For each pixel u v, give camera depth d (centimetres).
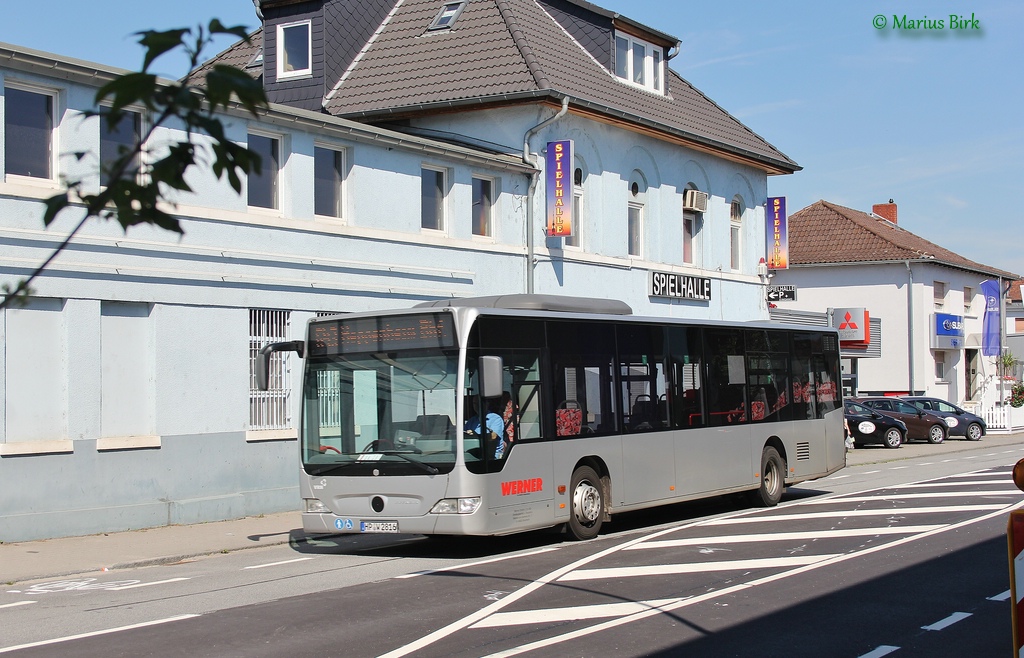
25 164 1409
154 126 328
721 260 3009
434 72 2370
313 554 1366
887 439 3641
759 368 1830
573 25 2714
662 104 2788
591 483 1434
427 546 1422
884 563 1181
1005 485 2112
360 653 773
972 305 5328
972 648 793
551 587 1052
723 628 856
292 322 1742
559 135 2362
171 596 1045
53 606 1002
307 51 2425
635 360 1541
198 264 1598
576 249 2414
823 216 5278
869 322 4278
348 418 1308
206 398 1608
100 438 1464
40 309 1409
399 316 1294
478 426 1255
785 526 1527
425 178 2073
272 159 1770
